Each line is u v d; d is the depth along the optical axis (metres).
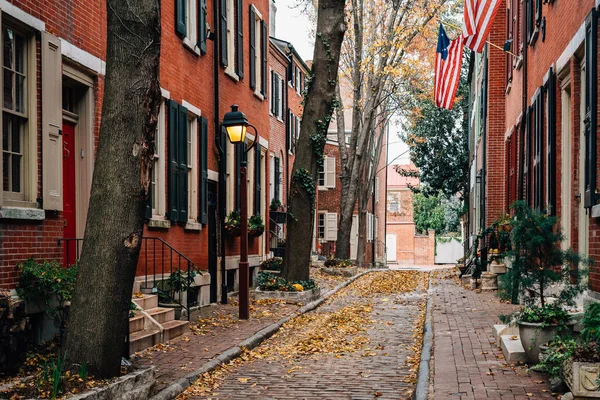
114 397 6.43
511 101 20.14
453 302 15.89
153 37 7.10
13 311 7.27
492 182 23.95
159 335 10.25
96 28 10.55
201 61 16.00
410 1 28.52
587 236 10.19
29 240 8.48
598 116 8.70
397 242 64.25
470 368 7.97
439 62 19.45
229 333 11.55
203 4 15.83
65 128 10.17
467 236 39.88
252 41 20.67
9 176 8.31
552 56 12.45
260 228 19.86
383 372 8.74
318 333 12.12
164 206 13.34
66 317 8.30
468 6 14.48
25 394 6.00
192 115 15.41
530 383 7.13
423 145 43.50
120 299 6.96
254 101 21.19
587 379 5.96
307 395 7.51
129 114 7.01
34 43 8.70
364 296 19.75
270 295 17.08
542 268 8.43
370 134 37.50
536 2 14.14
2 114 8.07
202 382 8.05
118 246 6.94
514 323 8.39
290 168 32.41
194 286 15.15
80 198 10.45
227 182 18.52
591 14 8.80
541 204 13.01
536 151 13.75
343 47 33.06
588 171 9.04
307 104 18.50
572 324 7.76
